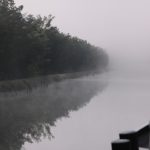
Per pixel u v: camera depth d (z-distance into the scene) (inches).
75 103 1493.6
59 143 706.8
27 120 1026.7
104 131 811.4
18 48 2768.2
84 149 636.1
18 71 2829.7
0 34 2497.5
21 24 2906.0
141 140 193.8
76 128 878.4
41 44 3115.2
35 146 691.4
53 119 1046.4
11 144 715.4
